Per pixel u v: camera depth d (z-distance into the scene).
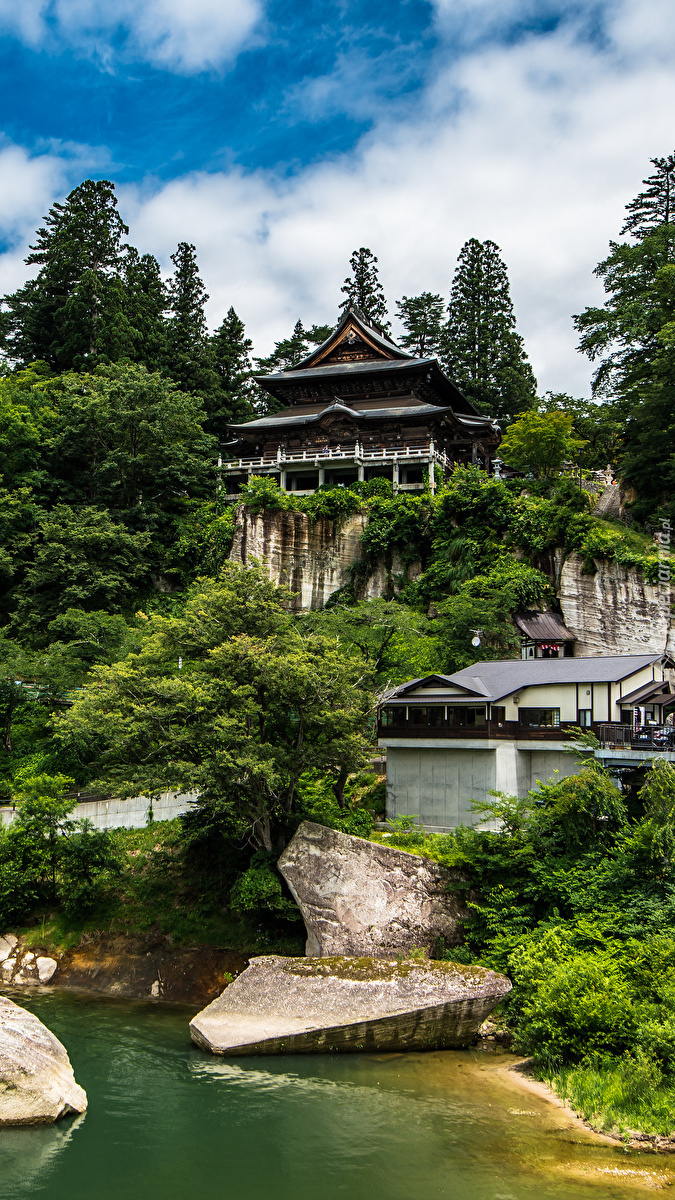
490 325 104.31
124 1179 20.80
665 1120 23.39
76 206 95.94
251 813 37.12
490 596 59.00
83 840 40.81
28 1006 33.78
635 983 27.70
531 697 42.41
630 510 65.25
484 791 40.28
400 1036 29.02
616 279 73.94
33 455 75.38
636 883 31.44
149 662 40.50
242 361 101.56
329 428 82.00
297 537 71.25
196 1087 26.08
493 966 31.81
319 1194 20.20
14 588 68.06
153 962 36.81
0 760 52.03
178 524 77.62
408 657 53.84
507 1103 25.14
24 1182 20.58
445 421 81.81
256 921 37.50
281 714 38.41
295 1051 28.73
